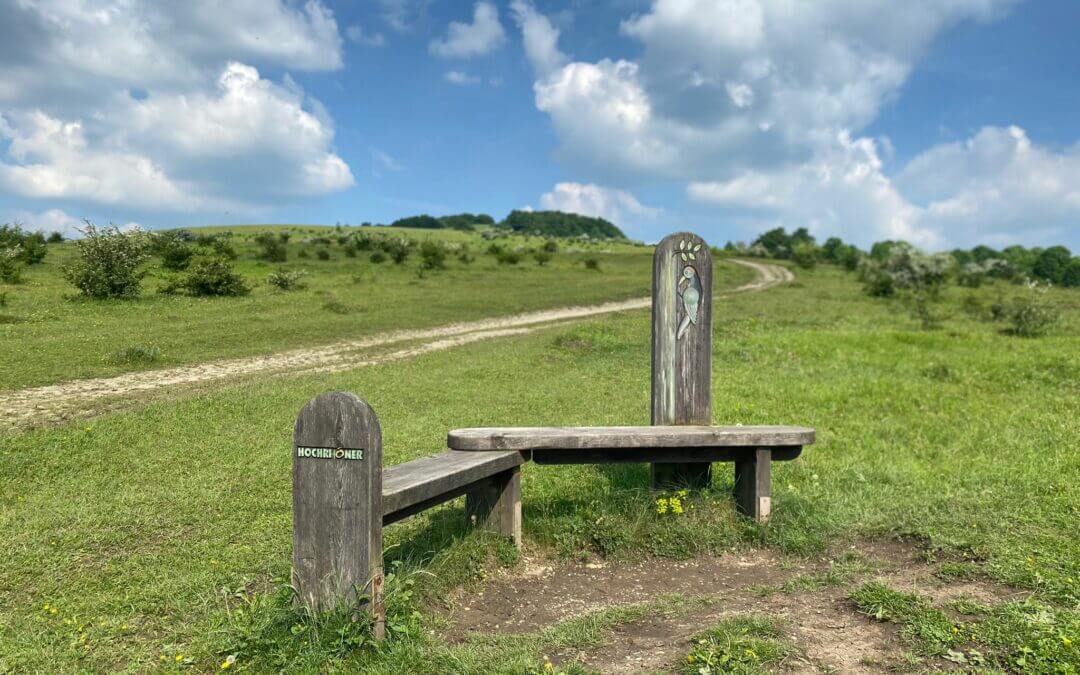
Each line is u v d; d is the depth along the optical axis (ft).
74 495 20.25
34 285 83.41
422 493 11.87
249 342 56.24
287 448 25.13
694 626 11.32
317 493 10.80
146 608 12.76
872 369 41.52
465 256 173.47
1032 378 37.27
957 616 11.23
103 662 10.73
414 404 33.96
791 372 40.78
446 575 13.00
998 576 12.86
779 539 15.55
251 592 13.21
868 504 17.28
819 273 202.28
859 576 13.44
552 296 105.60
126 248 76.23
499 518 14.78
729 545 15.55
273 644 10.50
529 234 442.09
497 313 85.61
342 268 136.98
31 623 12.26
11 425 29.37
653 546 15.20
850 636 10.76
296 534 10.97
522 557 14.73
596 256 227.40
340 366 47.50
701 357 18.39
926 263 121.90
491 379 40.88
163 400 34.55
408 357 51.60
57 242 148.87
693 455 16.35
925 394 33.37
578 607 12.69
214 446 25.43
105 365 44.62
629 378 41.24
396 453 24.06
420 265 143.54
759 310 82.89
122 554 15.76
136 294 77.77
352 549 10.66
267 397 34.09
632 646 10.65
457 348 56.54
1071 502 16.94
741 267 209.46
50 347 49.14
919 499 17.61
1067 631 10.14
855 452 23.32
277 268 127.44
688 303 18.35
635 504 16.07
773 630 10.82
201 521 17.78
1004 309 75.41
